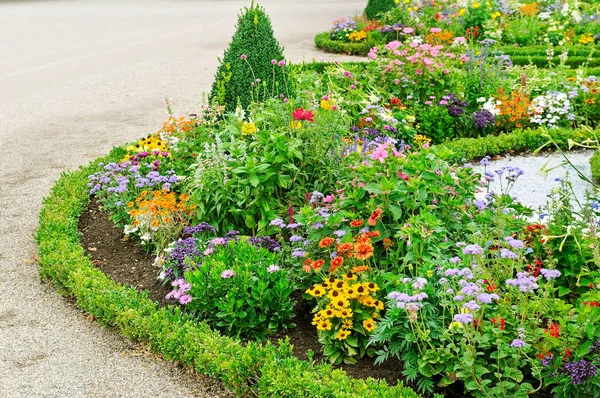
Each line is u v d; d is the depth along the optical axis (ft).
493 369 13.04
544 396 12.93
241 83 27.30
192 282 15.96
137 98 39.27
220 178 19.33
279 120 22.13
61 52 53.21
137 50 53.31
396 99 30.42
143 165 22.77
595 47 49.42
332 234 16.67
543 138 29.76
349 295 14.53
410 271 15.47
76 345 16.12
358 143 22.17
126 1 90.07
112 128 33.47
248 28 27.71
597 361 12.32
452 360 13.12
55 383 14.73
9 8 83.05
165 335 15.25
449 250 16.44
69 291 18.28
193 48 53.83
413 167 16.90
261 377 13.55
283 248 17.44
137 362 15.46
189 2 88.33
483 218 16.58
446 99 31.65
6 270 19.71
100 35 61.36
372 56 33.06
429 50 32.40
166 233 19.35
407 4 55.11
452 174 17.88
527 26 53.06
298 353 15.11
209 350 14.56
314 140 20.45
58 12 78.43
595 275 14.90
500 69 36.09
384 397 12.58
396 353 13.83
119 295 16.79
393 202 16.44
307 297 16.26
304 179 20.31
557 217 16.99
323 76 31.30
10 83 43.24
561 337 12.84
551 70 37.19
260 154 20.45
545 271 13.35
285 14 73.20
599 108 32.60
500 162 28.66
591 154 29.19
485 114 31.17
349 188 17.94
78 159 28.94
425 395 13.35
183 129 24.73
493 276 15.06
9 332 16.63
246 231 19.70
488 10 54.54
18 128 33.73
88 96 39.88
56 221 21.15
